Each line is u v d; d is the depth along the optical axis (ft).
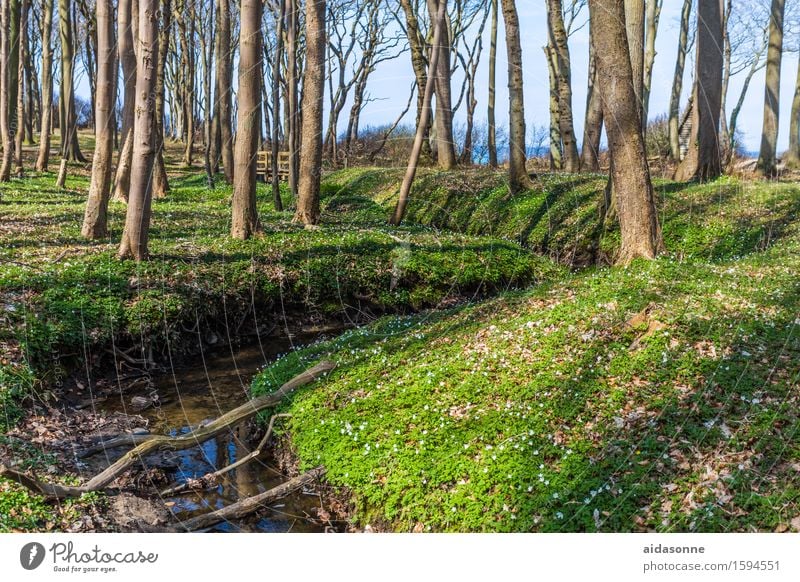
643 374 25.55
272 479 27.02
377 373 30.89
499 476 21.24
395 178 93.09
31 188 84.64
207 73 108.88
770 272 34.68
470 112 135.54
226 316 43.04
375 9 132.57
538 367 27.55
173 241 52.80
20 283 39.01
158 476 27.04
